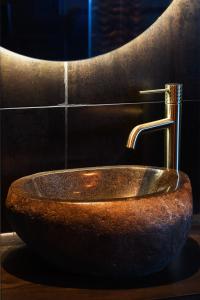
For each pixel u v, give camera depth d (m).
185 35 1.38
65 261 1.08
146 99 1.38
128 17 1.34
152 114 1.39
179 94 1.29
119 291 1.09
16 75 1.28
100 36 1.33
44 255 1.09
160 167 1.30
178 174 1.22
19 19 1.26
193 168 1.45
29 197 1.09
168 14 1.36
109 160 1.37
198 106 1.42
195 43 1.39
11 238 1.31
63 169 1.32
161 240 1.06
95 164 1.37
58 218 1.04
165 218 1.06
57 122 1.32
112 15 1.33
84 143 1.35
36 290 1.10
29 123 1.30
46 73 1.30
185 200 1.11
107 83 1.34
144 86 1.37
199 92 1.42
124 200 1.05
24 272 1.17
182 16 1.37
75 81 1.32
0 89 1.27
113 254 1.04
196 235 1.35
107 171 1.30
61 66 1.30
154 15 1.35
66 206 1.04
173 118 1.30
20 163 1.31
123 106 1.36
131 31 1.34
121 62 1.35
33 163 1.32
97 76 1.33
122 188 1.30
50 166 1.33
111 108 1.35
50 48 1.29
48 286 1.11
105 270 1.07
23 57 1.27
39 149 1.32
